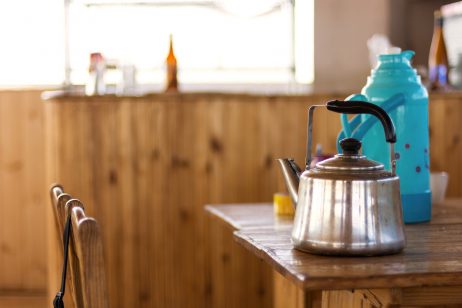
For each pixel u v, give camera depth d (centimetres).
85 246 121
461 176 355
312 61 491
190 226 352
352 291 164
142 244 351
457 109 354
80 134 347
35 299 452
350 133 186
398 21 481
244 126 350
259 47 498
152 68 491
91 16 490
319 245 148
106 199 349
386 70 195
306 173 154
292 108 351
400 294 137
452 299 139
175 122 348
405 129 190
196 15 493
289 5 493
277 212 220
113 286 351
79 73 492
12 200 460
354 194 146
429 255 148
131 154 348
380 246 146
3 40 492
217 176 351
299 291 234
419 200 192
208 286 354
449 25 416
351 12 484
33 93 456
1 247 461
